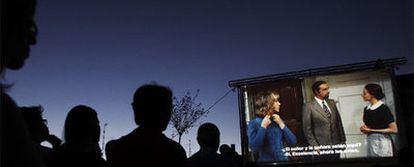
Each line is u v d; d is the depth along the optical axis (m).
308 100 17.42
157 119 3.25
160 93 3.27
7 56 1.18
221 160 4.91
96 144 3.47
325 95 17.20
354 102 16.72
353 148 16.34
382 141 15.81
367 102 16.50
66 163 3.13
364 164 16.02
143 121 3.25
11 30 1.18
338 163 16.45
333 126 16.83
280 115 17.69
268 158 17.42
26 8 1.24
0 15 1.14
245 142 17.84
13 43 1.20
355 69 16.89
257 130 17.83
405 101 15.48
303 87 17.59
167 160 3.17
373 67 16.55
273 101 17.91
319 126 17.03
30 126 3.70
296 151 17.14
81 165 3.14
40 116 3.88
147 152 3.12
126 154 3.11
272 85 18.05
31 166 1.10
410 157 4.54
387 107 15.96
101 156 3.44
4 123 1.05
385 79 16.25
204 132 4.95
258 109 18.05
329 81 17.27
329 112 16.98
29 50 1.29
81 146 3.30
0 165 1.03
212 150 4.94
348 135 16.52
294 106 17.56
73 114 3.34
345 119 16.70
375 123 16.11
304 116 17.34
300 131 17.28
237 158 8.20
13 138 1.07
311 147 16.95
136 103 3.28
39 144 3.89
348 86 16.91
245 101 18.25
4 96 1.10
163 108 3.27
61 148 3.29
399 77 16.27
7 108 1.08
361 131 16.38
